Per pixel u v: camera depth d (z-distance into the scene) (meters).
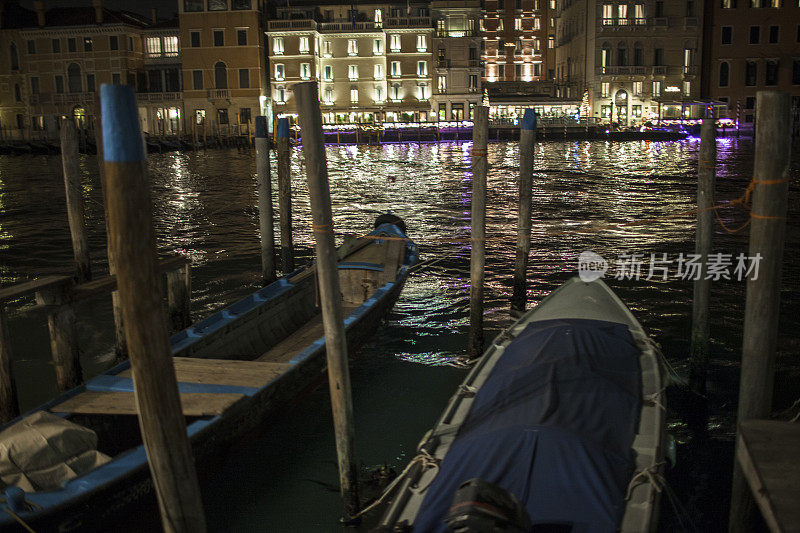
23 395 7.07
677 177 27.78
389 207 20.41
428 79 56.56
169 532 3.04
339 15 57.66
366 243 10.82
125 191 2.71
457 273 11.85
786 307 9.19
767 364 3.72
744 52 56.16
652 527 3.60
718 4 55.78
